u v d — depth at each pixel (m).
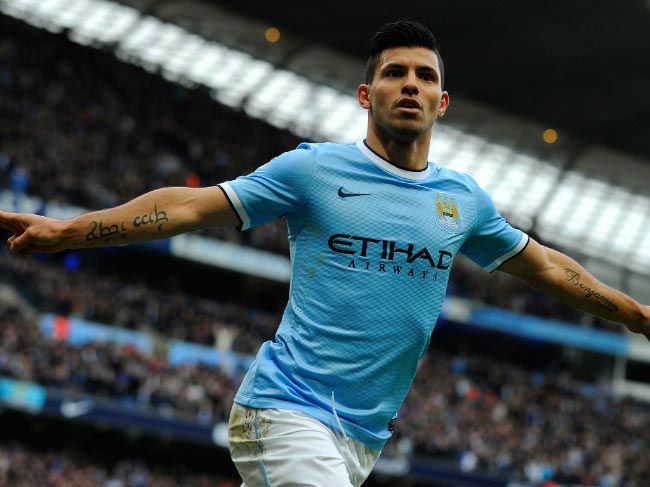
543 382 46.03
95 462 33.19
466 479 35.03
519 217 60.53
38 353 28.64
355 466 3.76
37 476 27.28
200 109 47.41
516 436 39.16
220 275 42.78
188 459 36.09
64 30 46.84
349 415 3.69
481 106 53.78
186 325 35.50
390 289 3.68
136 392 30.20
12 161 34.31
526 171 59.25
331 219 3.70
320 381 3.68
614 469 40.00
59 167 36.19
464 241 3.90
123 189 37.91
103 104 42.69
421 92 3.75
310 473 3.54
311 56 51.62
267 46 51.06
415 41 3.82
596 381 52.22
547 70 48.31
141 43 49.69
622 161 58.19
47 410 28.09
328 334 3.68
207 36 50.50
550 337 47.47
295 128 54.34
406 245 3.71
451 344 50.19
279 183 3.70
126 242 3.60
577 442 41.19
